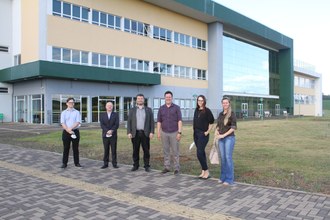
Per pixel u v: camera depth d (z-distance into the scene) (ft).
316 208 18.24
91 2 102.12
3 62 104.94
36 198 20.45
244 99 179.22
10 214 17.58
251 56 186.39
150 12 122.93
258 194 21.12
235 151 40.91
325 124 102.17
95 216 17.19
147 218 16.83
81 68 94.58
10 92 106.32
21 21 100.32
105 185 23.72
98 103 104.78
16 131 71.51
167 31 131.44
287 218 16.70
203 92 149.69
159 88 127.03
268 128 83.76
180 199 20.11
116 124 30.63
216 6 142.10
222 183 24.09
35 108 96.27
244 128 83.87
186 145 47.85
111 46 108.47
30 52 94.94
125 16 113.29
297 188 22.85
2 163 32.55
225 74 162.09
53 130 73.77
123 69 110.63
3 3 104.53
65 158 30.45
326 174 27.12
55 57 93.61
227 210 17.97
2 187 23.15
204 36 150.30
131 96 115.85
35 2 92.32
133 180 25.30
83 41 100.17
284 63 216.54
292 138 57.82
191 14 137.69
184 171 29.17
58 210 18.17
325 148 43.93
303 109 254.06
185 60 139.64
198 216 17.06
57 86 93.71
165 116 27.94
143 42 120.26
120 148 44.37
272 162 32.96
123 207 18.62
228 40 165.27
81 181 24.99
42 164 32.19
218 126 24.58
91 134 61.93
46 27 91.61
